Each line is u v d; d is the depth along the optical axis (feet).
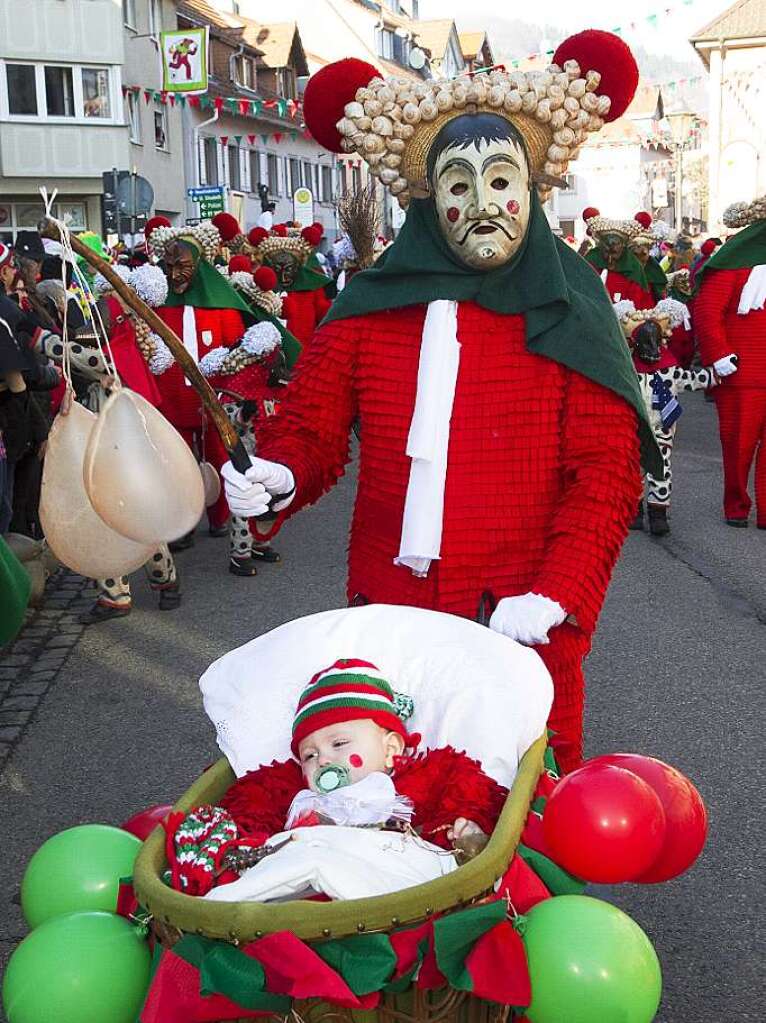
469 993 7.69
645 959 7.92
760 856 13.53
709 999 11.02
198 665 20.88
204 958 7.25
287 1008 7.27
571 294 10.48
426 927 7.30
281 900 7.79
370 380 10.73
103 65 112.27
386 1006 7.47
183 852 8.07
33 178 111.86
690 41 111.24
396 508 10.68
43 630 23.09
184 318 26.94
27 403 22.31
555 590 9.82
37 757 16.98
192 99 127.13
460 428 10.34
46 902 8.78
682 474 38.06
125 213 58.03
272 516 10.31
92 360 23.00
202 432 27.43
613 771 8.63
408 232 10.73
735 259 28.58
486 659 9.53
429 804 8.81
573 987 7.70
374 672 9.32
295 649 9.90
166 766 16.61
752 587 24.94
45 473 9.52
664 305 30.48
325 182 164.86
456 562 10.37
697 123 158.81
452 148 10.33
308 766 9.08
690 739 16.94
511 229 10.23
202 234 27.25
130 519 8.83
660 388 28.66
